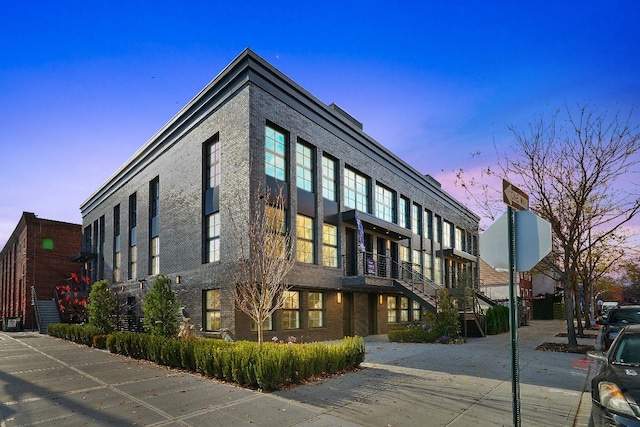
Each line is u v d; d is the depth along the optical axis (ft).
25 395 28.07
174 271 67.31
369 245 77.05
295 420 22.16
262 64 57.31
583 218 60.03
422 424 21.45
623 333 22.35
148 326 49.44
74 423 22.03
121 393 28.30
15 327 104.47
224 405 24.99
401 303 87.92
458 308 67.00
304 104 64.03
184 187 67.05
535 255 16.66
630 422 16.46
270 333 55.01
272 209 54.80
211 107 61.77
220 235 56.95
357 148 75.56
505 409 23.99
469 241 128.36
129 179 87.71
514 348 16.21
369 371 35.09
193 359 36.06
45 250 122.11
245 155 54.24
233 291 44.50
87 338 61.77
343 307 70.95
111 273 94.63
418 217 98.58
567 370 35.88
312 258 63.10
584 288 93.45
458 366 37.63
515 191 17.54
